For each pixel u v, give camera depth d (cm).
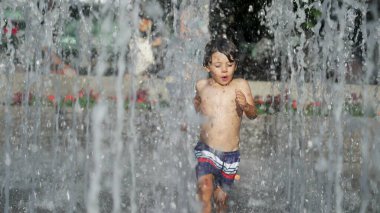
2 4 628
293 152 565
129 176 494
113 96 696
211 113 406
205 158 393
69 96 809
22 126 694
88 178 457
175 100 429
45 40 625
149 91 814
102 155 510
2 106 816
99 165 349
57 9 594
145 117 772
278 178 515
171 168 415
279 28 678
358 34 535
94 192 348
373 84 516
